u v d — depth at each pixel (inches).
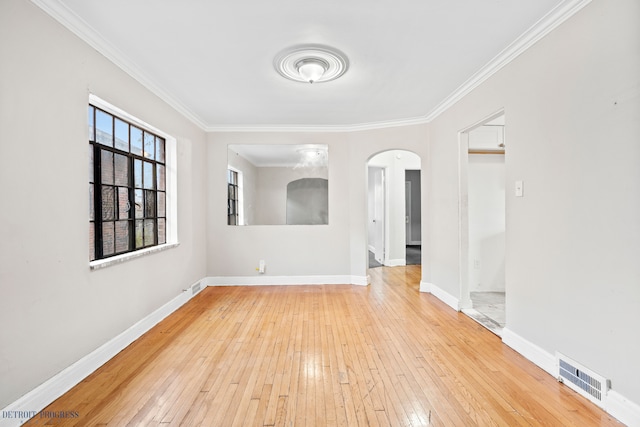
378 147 189.3
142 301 122.1
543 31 90.0
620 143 69.3
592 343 76.8
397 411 74.4
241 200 197.5
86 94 91.8
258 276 197.9
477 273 178.2
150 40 97.6
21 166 71.4
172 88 135.0
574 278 81.6
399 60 111.1
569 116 82.4
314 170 197.8
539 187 93.3
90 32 90.7
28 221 73.1
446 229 158.4
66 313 84.3
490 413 73.5
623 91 68.5
